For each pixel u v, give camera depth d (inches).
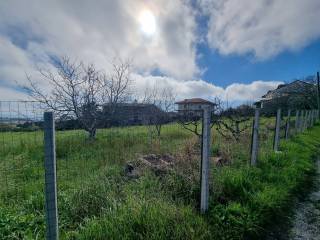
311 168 243.3
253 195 143.0
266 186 160.9
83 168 214.5
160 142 319.6
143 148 286.2
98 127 441.7
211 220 116.6
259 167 201.9
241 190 146.9
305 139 419.5
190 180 148.6
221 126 408.8
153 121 474.0
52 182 80.6
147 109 510.9
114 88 494.6
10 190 159.9
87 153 275.4
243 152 236.7
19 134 242.8
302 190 182.7
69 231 106.3
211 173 165.0
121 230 99.7
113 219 105.0
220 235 107.9
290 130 428.5
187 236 99.5
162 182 153.6
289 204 155.7
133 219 105.0
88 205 129.3
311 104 1288.1
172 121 470.9
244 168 184.2
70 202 131.4
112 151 273.7
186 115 393.1
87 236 97.1
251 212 128.7
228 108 435.8
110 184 153.3
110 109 468.4
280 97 1405.0
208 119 122.7
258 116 203.3
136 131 434.9
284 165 222.5
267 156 231.6
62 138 347.3
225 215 121.5
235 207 126.2
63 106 434.3
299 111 508.1
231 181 151.1
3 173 191.6
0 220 106.7
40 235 101.7
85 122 415.2
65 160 247.3
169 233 99.7
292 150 290.5
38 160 248.8
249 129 386.3
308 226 130.0
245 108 438.6
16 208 127.6
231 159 212.2
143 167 180.5
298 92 1446.9
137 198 124.6
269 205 137.7
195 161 185.2
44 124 78.5
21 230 104.1
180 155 202.8
